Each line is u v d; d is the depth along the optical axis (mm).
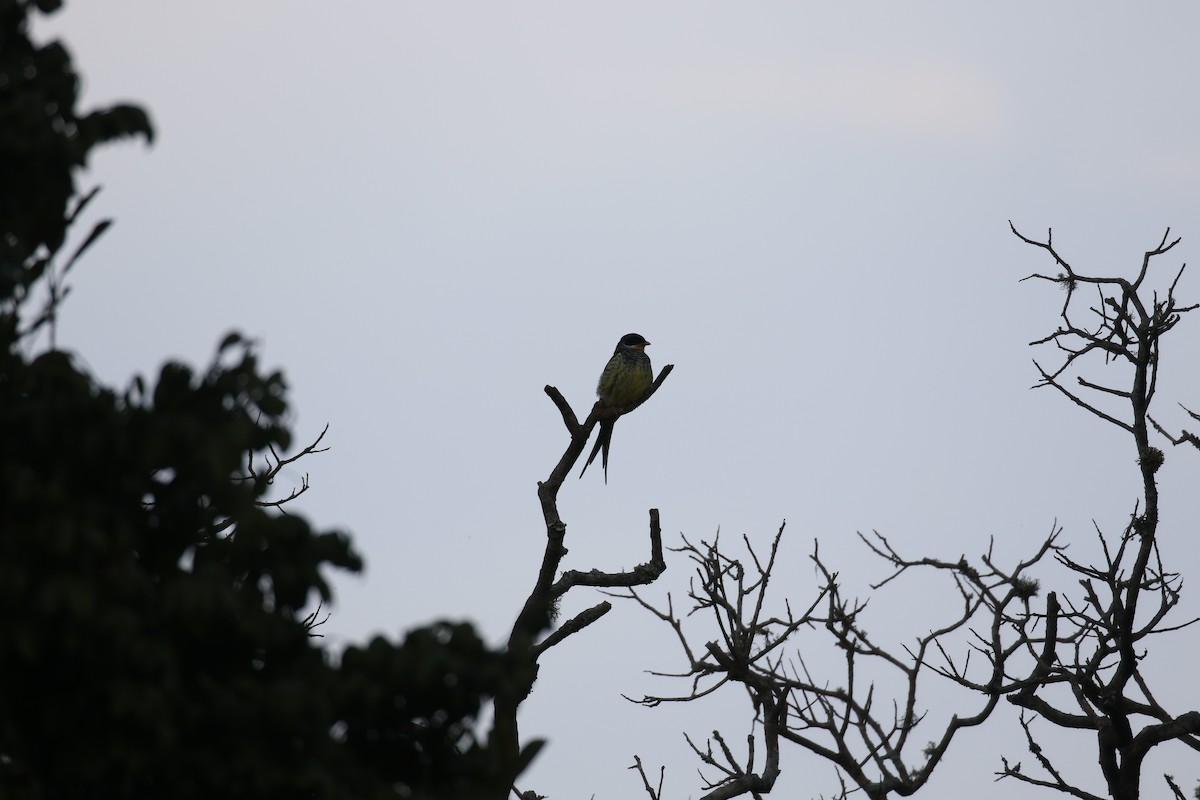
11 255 10031
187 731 9305
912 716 12781
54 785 9383
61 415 9391
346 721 10086
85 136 9828
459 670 9695
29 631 8734
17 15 9977
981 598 13180
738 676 14359
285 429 10234
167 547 10273
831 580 12938
